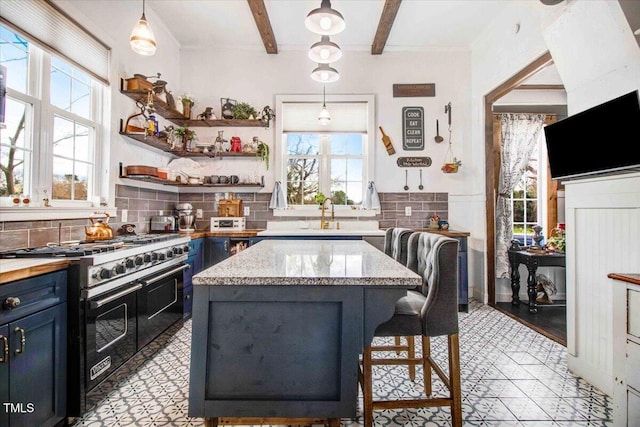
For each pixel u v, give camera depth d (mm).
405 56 4312
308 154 4469
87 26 2600
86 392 1686
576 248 2197
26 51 2150
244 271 1326
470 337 2883
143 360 2230
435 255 1557
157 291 2432
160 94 3500
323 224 4129
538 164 4328
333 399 1234
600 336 2014
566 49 2096
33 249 1878
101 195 2871
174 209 4172
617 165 1807
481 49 3994
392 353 2541
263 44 4184
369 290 1244
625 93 1793
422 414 1790
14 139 2070
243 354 1237
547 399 1918
